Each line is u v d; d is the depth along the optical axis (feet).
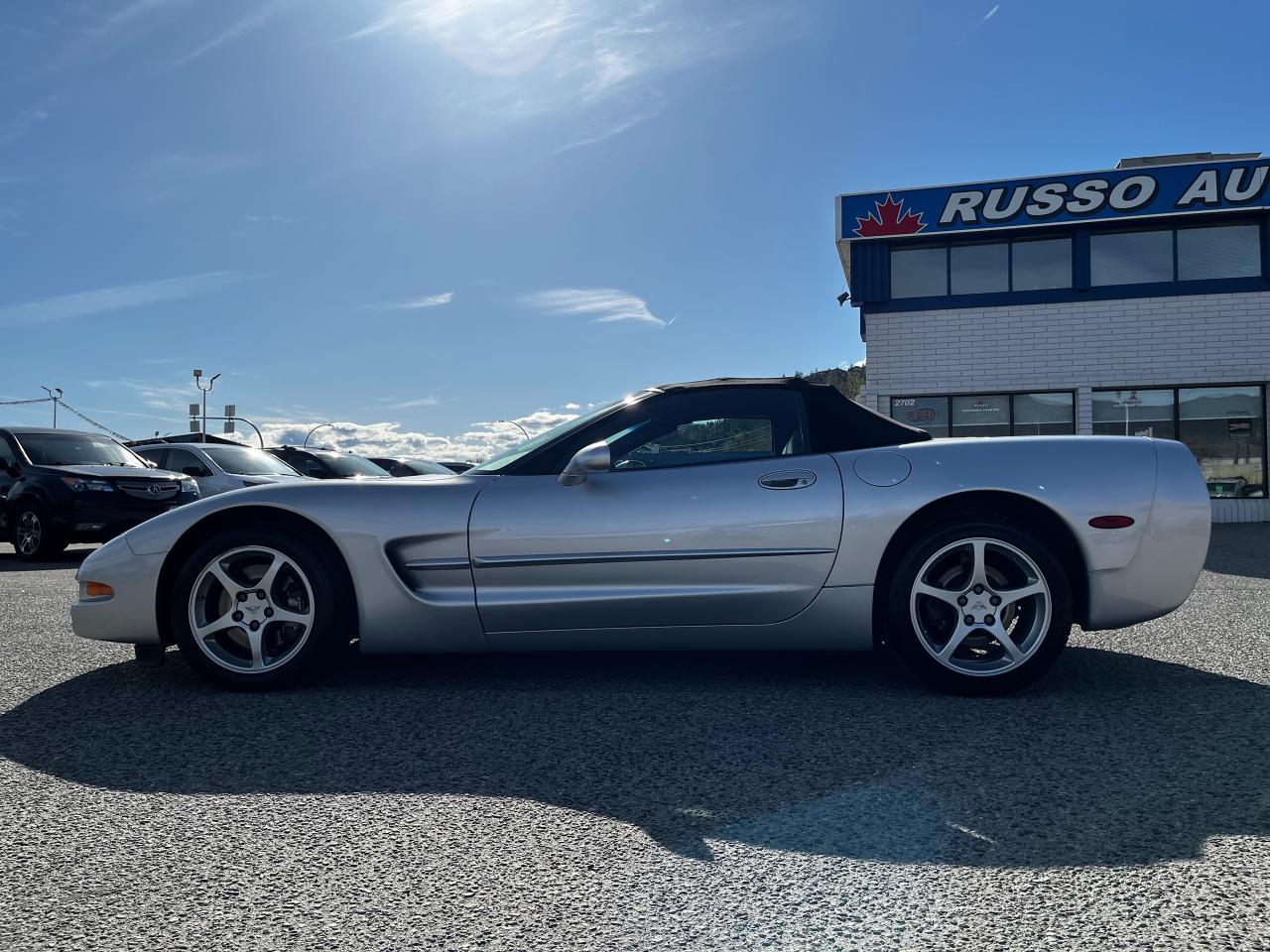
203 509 12.77
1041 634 11.66
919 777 8.70
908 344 53.62
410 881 6.66
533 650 12.69
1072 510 11.84
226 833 7.55
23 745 10.07
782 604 12.23
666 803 8.15
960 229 51.80
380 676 13.28
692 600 12.24
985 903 6.19
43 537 35.40
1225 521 50.44
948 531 11.84
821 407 12.94
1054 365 52.19
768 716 10.91
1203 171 49.37
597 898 6.35
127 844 7.35
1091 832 7.34
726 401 13.05
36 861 7.04
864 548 12.07
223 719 11.09
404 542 12.53
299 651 12.44
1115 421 51.83
